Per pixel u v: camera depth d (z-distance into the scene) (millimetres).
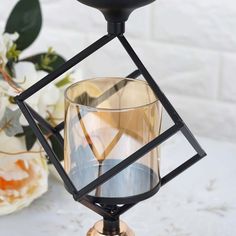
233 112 1308
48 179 972
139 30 1307
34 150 886
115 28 683
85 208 925
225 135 1329
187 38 1284
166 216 909
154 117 711
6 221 898
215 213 915
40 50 1387
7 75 866
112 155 712
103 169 715
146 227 889
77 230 886
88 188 688
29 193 890
